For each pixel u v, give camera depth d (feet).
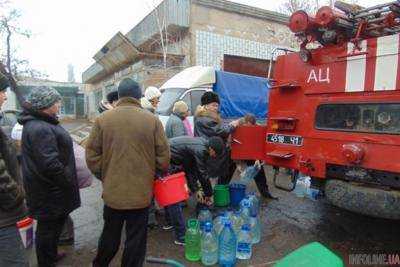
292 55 14.12
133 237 10.42
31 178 10.46
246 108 31.68
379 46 11.29
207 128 16.79
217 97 17.70
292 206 18.21
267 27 51.96
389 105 11.12
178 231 13.71
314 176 13.28
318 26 12.48
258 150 15.85
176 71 45.09
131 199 9.88
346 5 12.38
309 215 16.92
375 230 15.06
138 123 10.02
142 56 47.73
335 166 12.66
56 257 11.45
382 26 11.50
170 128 18.38
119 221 10.44
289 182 21.11
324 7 12.07
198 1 45.93
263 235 14.61
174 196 12.01
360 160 11.75
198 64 46.26
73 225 14.82
